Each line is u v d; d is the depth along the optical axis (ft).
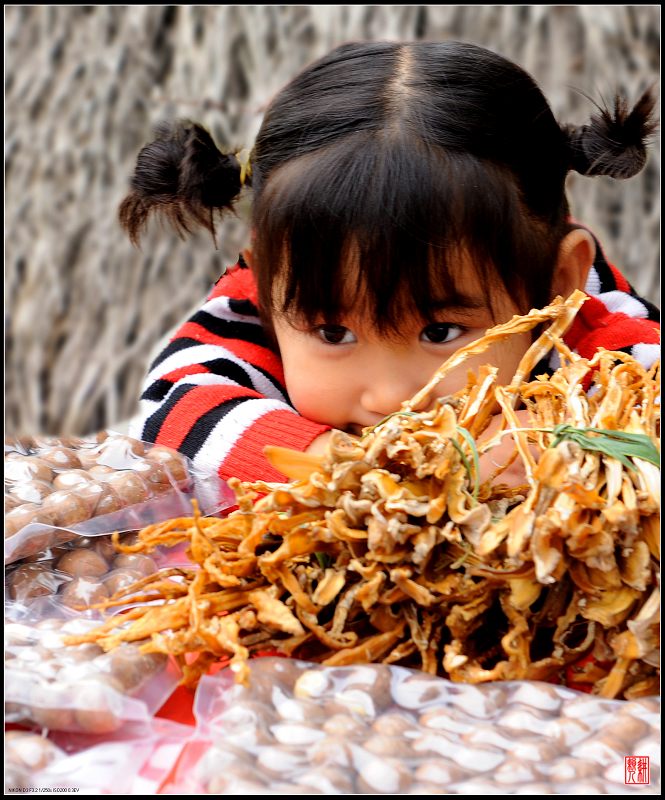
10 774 1.85
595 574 2.01
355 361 3.05
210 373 3.63
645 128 3.63
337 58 3.34
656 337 3.62
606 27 7.66
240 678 1.93
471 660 2.16
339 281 2.93
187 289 8.81
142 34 8.77
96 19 8.91
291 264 3.00
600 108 3.68
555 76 7.72
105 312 9.05
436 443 2.07
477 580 2.12
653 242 7.83
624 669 2.04
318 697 1.98
